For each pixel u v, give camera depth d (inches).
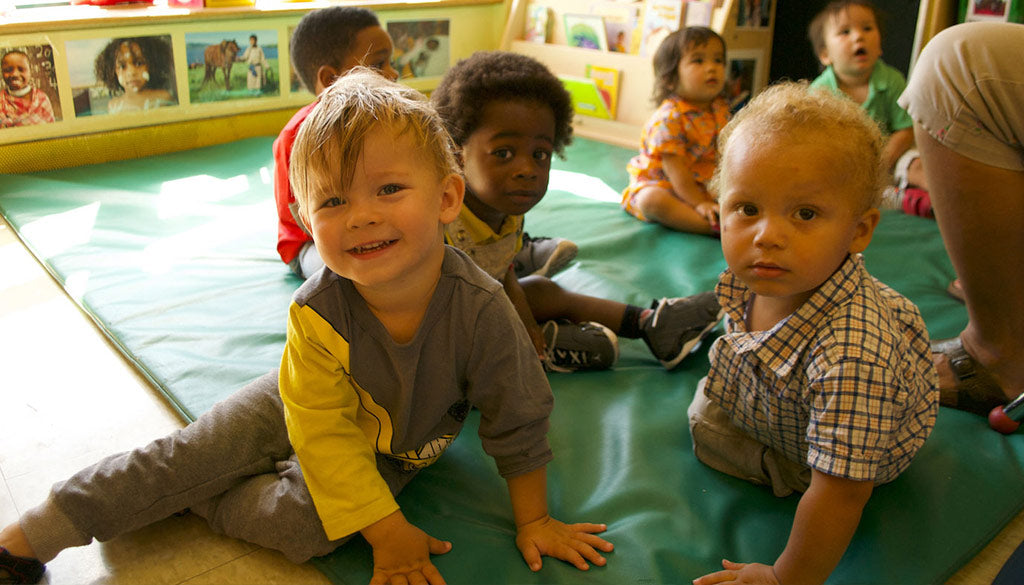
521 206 46.7
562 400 48.3
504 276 50.9
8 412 45.8
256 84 99.1
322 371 33.7
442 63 117.3
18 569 33.5
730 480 42.0
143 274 62.4
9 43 79.5
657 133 77.5
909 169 83.4
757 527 38.6
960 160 44.5
